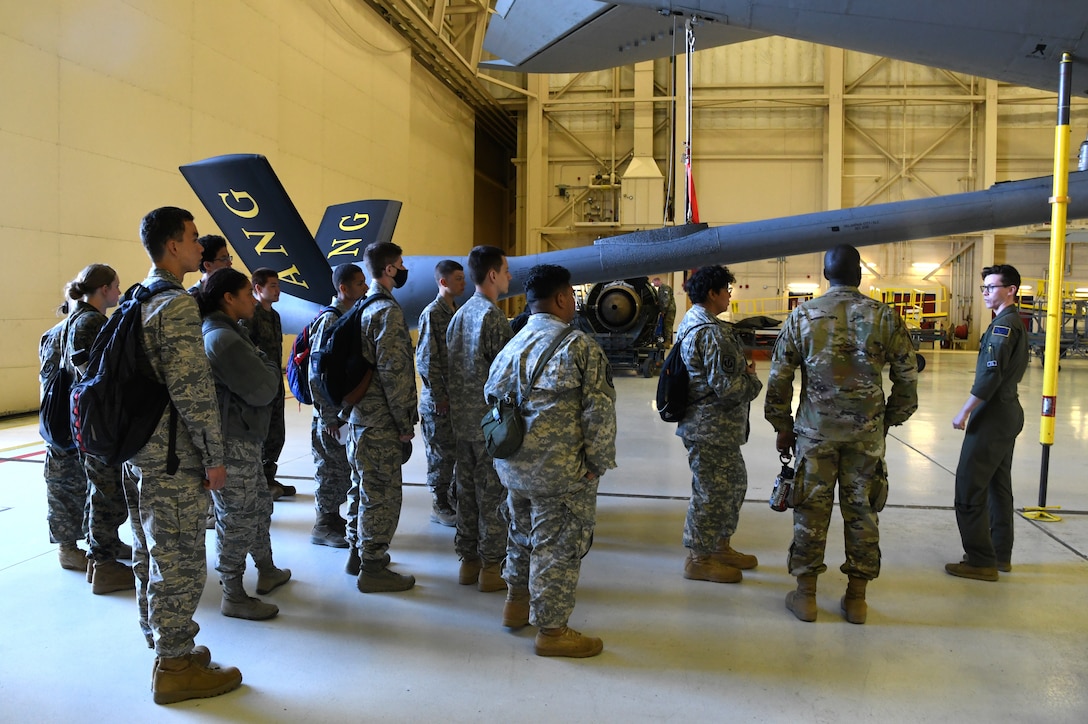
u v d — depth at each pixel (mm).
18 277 7051
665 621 2723
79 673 2324
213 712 2078
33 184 7109
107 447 1944
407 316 5578
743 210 19516
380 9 14219
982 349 3084
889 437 6793
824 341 2621
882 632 2615
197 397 2047
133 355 1986
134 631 2656
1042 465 4090
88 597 2979
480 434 2945
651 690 2199
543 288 2416
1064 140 3908
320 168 12211
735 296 20094
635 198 19219
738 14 4734
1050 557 3432
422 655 2449
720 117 19484
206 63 9312
